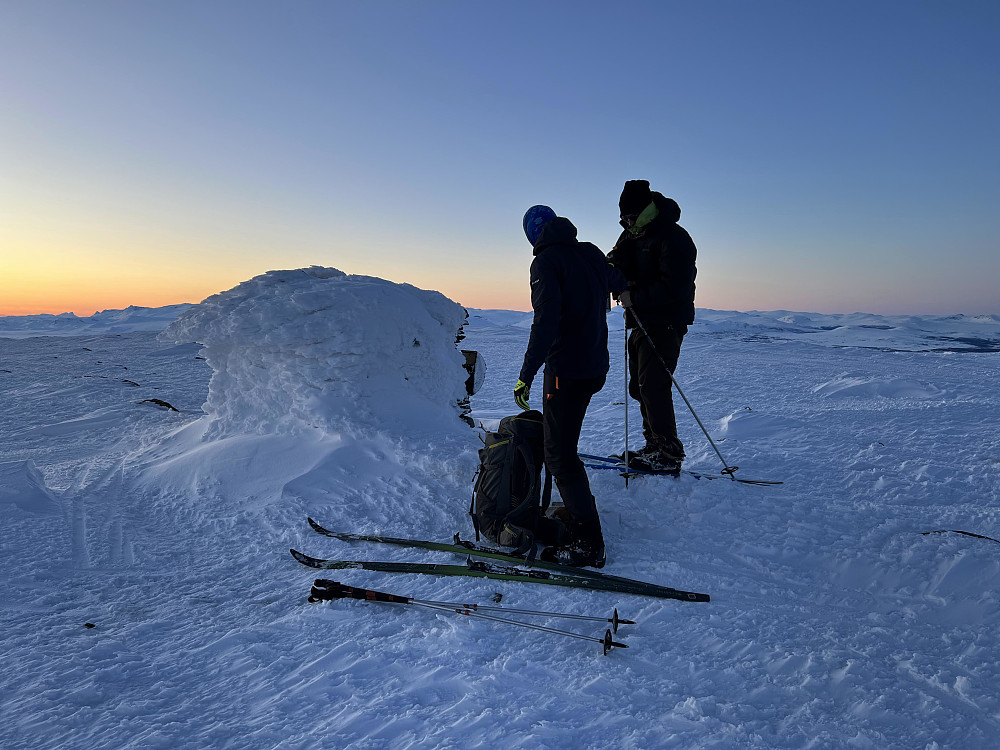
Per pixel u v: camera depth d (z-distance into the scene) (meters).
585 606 2.71
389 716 1.95
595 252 3.24
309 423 4.86
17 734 1.90
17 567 3.25
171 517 4.09
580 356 3.13
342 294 5.02
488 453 3.40
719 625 2.53
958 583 2.78
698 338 30.97
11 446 6.38
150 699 2.09
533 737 1.80
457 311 6.06
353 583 3.04
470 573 3.03
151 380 12.17
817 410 7.72
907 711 1.94
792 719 1.91
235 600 2.92
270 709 2.01
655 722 1.89
